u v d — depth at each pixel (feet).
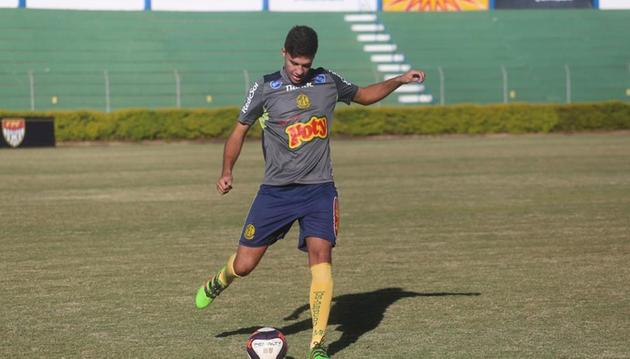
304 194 65.57
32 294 87.97
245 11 553.23
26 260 107.96
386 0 571.69
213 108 449.89
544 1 587.27
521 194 174.50
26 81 481.05
